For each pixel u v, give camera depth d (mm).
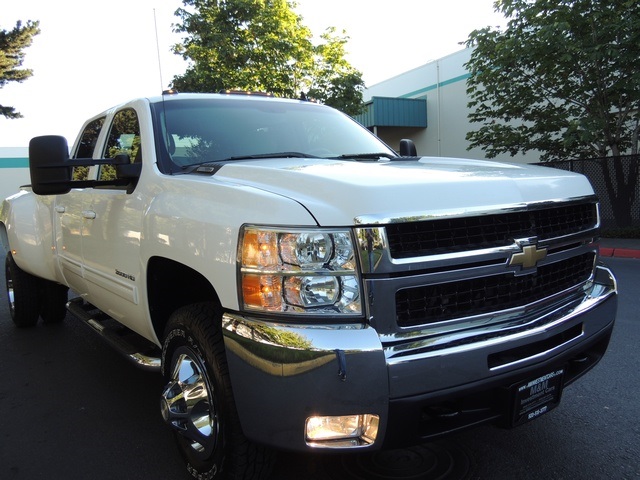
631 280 7488
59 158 2803
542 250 2305
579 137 11227
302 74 18250
